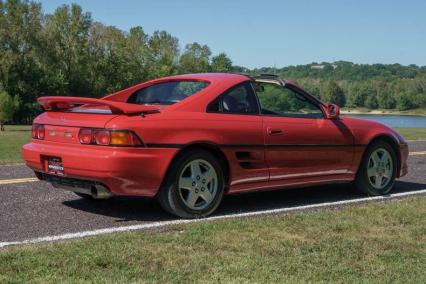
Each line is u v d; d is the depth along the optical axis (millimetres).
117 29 87062
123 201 6426
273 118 6148
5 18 71312
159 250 4215
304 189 7586
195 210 5605
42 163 5727
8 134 30328
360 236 4793
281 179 6215
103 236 4648
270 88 6316
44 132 5805
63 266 3793
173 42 102875
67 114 5676
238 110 5930
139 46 96438
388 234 4887
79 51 79250
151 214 5770
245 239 4578
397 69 175000
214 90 5832
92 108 5973
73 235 4824
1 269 3713
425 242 4672
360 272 3881
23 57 72125
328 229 4973
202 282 3580
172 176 5430
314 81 121938
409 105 130875
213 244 4414
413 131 27891
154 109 5426
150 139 5234
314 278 3717
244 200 6730
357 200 6797
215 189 5734
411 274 3863
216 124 5656
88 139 5289
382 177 7242
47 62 75438
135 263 3902
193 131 5480
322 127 6527
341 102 121250
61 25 78312
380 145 7145
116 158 5086
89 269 3752
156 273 3717
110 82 85250
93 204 6230
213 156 5695
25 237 4746
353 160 6867
